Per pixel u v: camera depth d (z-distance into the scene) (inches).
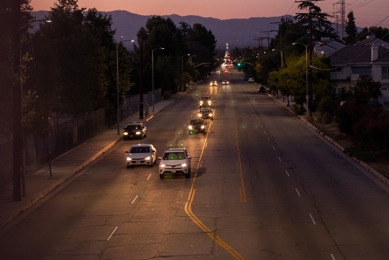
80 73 1820.9
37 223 861.2
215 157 1585.9
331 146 1803.6
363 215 855.1
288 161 1483.8
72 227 821.9
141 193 1090.1
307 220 824.9
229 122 2655.0
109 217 882.1
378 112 1702.8
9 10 1040.2
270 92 4785.9
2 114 1061.8
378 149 1529.3
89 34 1900.8
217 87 5876.0
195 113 3181.6
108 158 1646.2
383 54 3152.1
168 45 5462.6
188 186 1153.4
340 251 652.1
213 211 902.4
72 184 1225.4
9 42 991.6
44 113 1390.3
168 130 2388.0
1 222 858.8
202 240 717.9
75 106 1825.8
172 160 1261.1
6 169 1218.6
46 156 1512.1
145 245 700.7
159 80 4416.8
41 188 1139.3
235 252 655.8
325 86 2960.1
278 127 2416.3
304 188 1099.9
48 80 1481.3
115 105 2534.5
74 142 1865.2
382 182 1159.0
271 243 694.5
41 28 1769.2
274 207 922.7
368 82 2425.0
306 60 2822.3
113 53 2485.2
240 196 1028.5
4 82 992.2
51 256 665.6
